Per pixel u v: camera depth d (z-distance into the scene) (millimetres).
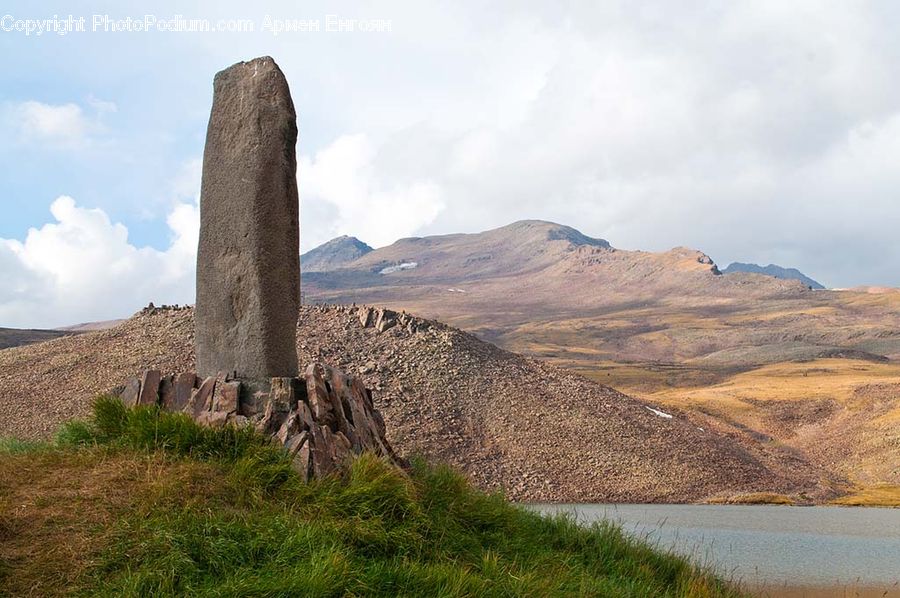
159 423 10555
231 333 12195
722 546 25906
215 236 12445
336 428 11492
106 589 7547
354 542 9016
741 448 49375
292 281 12422
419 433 37312
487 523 11242
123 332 47281
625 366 168375
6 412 37469
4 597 7328
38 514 8609
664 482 38062
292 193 12461
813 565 23000
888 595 19266
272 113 12289
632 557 12719
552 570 10469
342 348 44188
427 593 8414
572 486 35688
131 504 8891
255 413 11602
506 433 39125
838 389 78812
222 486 9500
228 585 7648
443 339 46312
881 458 53969
